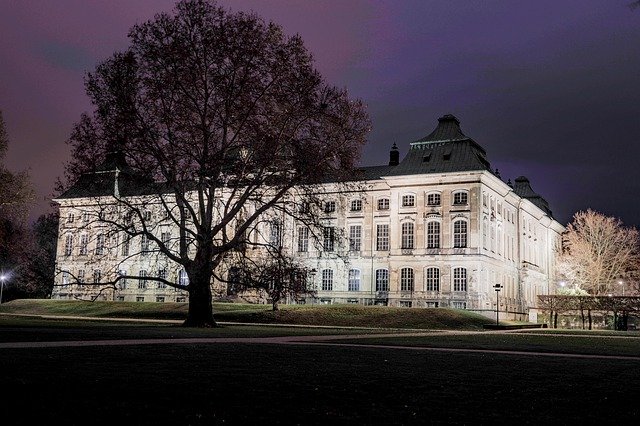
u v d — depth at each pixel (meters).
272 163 46.22
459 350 26.56
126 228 46.31
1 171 65.44
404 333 45.09
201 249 46.84
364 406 11.58
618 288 125.94
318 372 16.22
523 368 18.98
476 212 91.12
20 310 79.44
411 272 94.12
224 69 45.19
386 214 97.88
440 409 11.54
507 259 104.12
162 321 58.75
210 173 44.91
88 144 44.50
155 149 44.62
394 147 104.75
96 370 15.12
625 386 15.29
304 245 100.75
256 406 11.24
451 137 96.31
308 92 46.09
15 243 73.25
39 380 13.21
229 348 23.33
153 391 12.39
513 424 10.42
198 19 44.94
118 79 44.09
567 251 140.88
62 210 62.38
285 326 54.97
